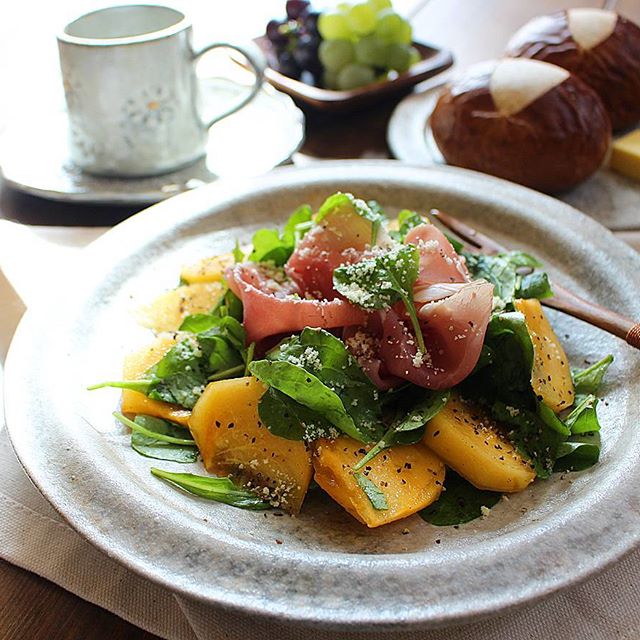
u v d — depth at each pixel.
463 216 0.57
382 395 0.46
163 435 0.45
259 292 0.48
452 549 0.39
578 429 0.45
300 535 0.42
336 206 0.49
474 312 0.45
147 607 0.42
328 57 0.76
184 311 0.51
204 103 0.73
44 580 0.43
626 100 0.73
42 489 0.40
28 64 0.89
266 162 0.67
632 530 0.39
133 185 0.66
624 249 0.53
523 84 0.65
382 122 0.76
